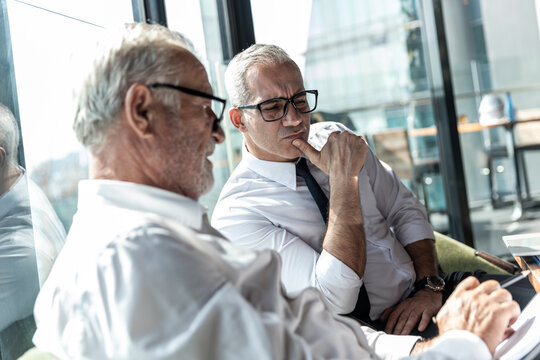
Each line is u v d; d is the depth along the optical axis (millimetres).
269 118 1696
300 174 1821
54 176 1495
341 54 3145
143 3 2051
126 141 862
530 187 4219
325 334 896
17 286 1332
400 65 3322
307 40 3021
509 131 4172
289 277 1663
